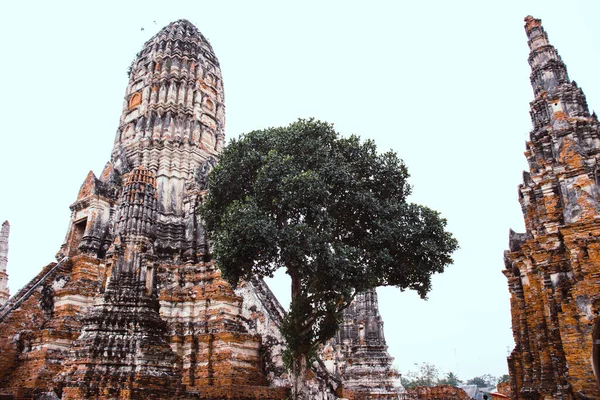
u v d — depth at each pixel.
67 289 35.25
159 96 52.12
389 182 27.61
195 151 49.78
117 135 53.03
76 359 21.73
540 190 23.38
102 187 45.09
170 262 40.78
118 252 24.98
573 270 19.06
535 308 22.14
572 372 17.94
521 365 25.16
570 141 21.92
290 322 24.66
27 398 24.08
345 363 48.53
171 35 56.62
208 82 56.91
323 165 25.61
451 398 46.06
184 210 44.75
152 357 22.30
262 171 25.17
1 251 41.28
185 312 36.78
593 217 19.55
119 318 22.94
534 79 26.86
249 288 38.59
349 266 23.42
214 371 32.56
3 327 32.38
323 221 23.78
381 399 43.16
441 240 25.80
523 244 23.77
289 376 32.91
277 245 22.92
